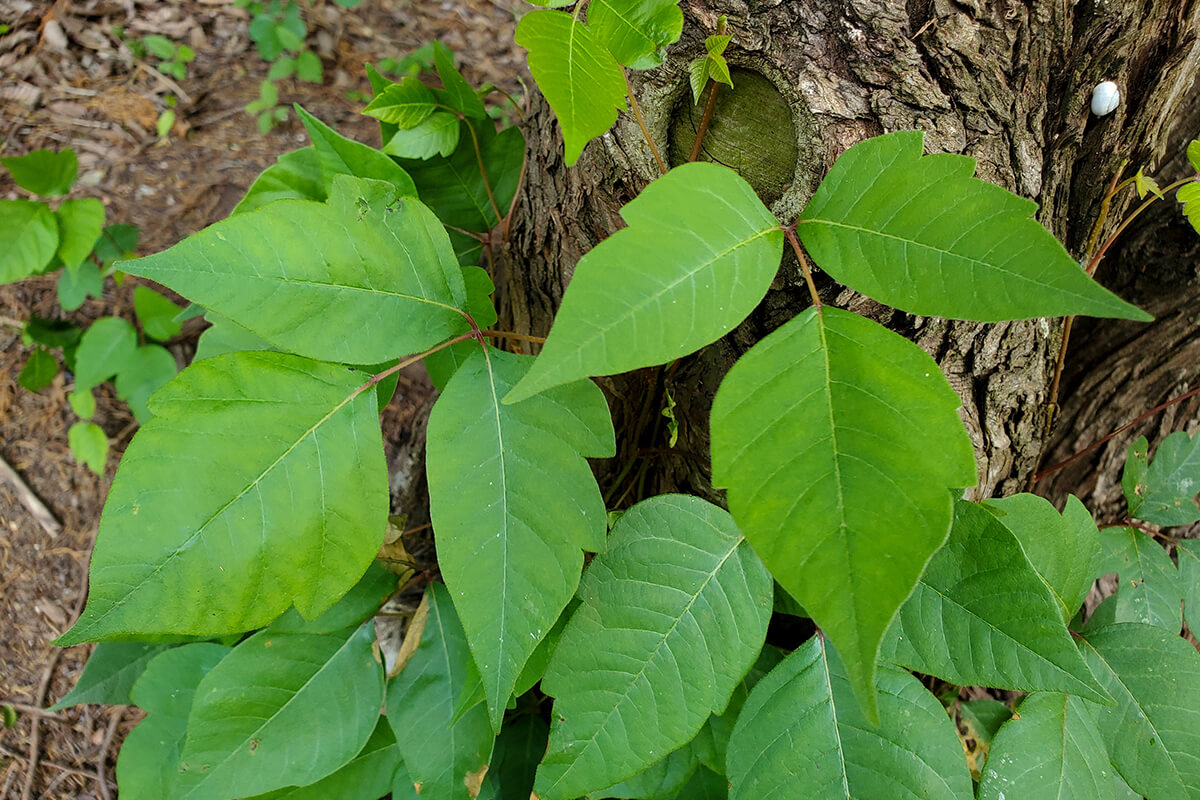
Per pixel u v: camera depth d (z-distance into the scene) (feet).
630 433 1.75
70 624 2.61
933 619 1.34
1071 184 1.56
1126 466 1.68
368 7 3.78
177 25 3.56
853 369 1.13
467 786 1.55
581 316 1.10
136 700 1.75
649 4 1.18
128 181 3.13
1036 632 1.29
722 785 1.67
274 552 1.24
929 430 1.08
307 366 1.29
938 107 1.36
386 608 1.86
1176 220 1.73
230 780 1.52
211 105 3.40
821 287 1.40
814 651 1.40
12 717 2.47
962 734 1.67
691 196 1.18
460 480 1.28
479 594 1.26
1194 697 1.42
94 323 2.73
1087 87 1.43
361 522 1.29
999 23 1.34
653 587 1.35
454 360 1.50
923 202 1.18
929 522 1.04
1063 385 1.94
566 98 1.11
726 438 1.11
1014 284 1.13
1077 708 1.41
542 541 1.28
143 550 1.19
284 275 1.26
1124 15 1.37
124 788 1.70
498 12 3.85
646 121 1.46
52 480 2.78
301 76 3.47
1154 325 1.82
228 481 1.23
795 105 1.38
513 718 1.81
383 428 2.56
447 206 1.91
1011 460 1.70
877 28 1.33
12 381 2.89
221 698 1.54
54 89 3.30
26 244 2.53
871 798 1.34
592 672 1.33
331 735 1.57
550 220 1.74
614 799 1.55
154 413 1.22
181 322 2.87
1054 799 1.36
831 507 1.07
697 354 1.57
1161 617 1.62
